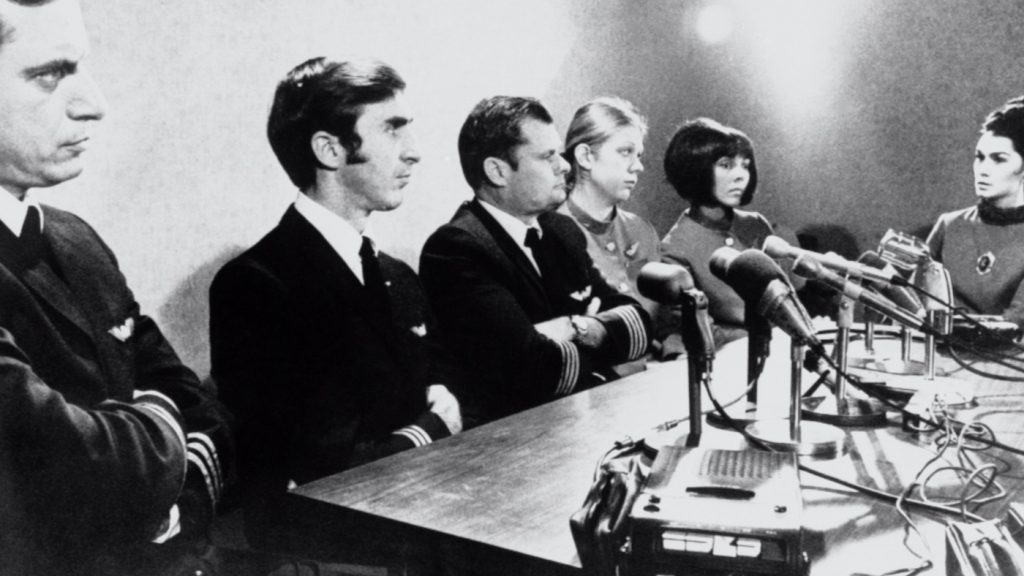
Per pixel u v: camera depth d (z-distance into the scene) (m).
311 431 1.74
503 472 1.36
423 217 2.80
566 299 2.51
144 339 1.51
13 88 1.32
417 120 2.75
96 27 1.86
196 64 2.07
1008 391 1.87
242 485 1.70
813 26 3.89
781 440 1.43
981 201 3.18
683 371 2.15
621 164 2.95
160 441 1.19
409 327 2.06
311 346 1.79
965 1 3.59
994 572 0.88
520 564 1.05
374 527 1.18
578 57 3.51
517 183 2.42
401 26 2.65
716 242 3.27
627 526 0.98
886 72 3.78
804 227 4.02
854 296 1.63
